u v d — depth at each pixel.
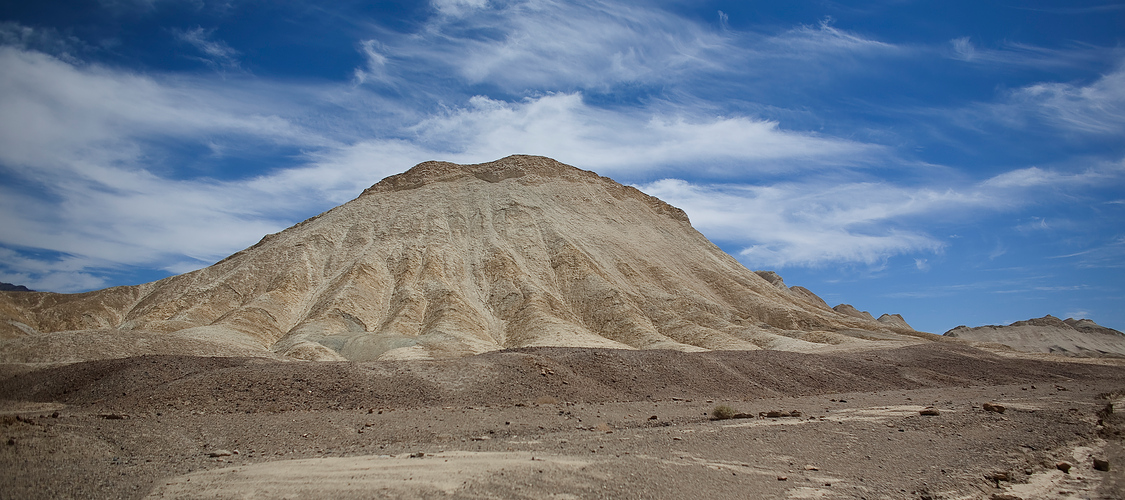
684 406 32.47
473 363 37.03
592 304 91.44
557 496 12.71
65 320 84.38
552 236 113.50
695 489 13.96
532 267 103.06
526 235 113.56
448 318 76.44
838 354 62.84
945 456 19.61
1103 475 17.45
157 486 12.88
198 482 13.20
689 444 19.91
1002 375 61.59
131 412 24.47
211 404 26.50
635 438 20.86
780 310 101.00
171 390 27.62
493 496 12.46
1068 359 84.31
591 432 22.25
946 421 27.34
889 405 34.75
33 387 30.88
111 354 43.34
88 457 15.84
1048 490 15.78
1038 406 33.81
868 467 17.56
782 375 47.88
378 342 61.97
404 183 139.12
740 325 91.56
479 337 73.81
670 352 46.78
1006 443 22.14
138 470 14.50
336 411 26.72
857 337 91.25
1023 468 18.06
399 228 112.00
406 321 77.62
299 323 75.00
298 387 29.88
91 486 12.83
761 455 18.62
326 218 119.69
